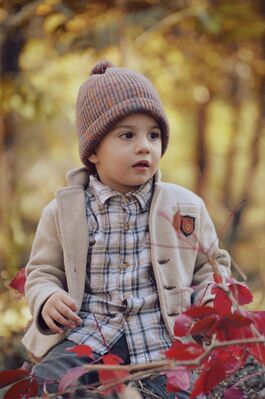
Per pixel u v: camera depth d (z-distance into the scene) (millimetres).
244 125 9898
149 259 2639
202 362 2004
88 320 2588
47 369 2438
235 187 10328
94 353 2506
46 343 2635
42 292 2582
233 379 2725
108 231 2656
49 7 5848
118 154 2623
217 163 10742
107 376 2043
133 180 2623
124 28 6230
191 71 7836
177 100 9086
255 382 2715
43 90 6645
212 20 6152
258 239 7270
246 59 7383
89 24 6172
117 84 2670
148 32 6641
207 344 2561
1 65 6395
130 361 2516
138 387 2521
